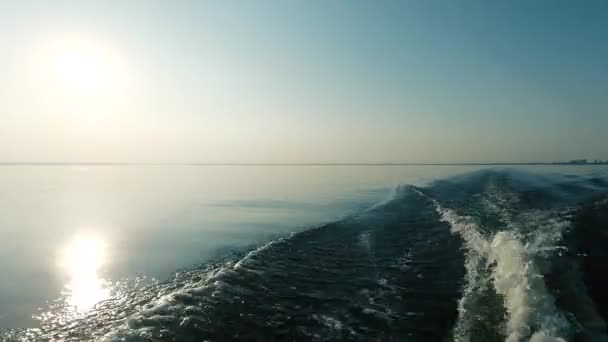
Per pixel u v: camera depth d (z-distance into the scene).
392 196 29.36
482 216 16.78
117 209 26.59
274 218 21.47
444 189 29.42
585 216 15.39
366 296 9.32
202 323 7.66
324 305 8.82
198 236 16.91
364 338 7.30
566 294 8.04
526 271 9.12
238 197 33.47
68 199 34.31
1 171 109.81
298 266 11.77
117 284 10.70
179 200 31.78
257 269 11.30
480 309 8.08
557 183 29.17
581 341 6.24
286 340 7.23
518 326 6.87
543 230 13.23
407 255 12.77
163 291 9.95
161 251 14.36
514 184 28.61
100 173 94.62
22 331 7.87
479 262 11.13
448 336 7.21
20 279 11.23
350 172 84.62
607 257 10.23
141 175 82.06
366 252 13.40
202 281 10.35
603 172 44.59
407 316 8.15
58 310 8.94
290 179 61.22
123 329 7.27
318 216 21.86
